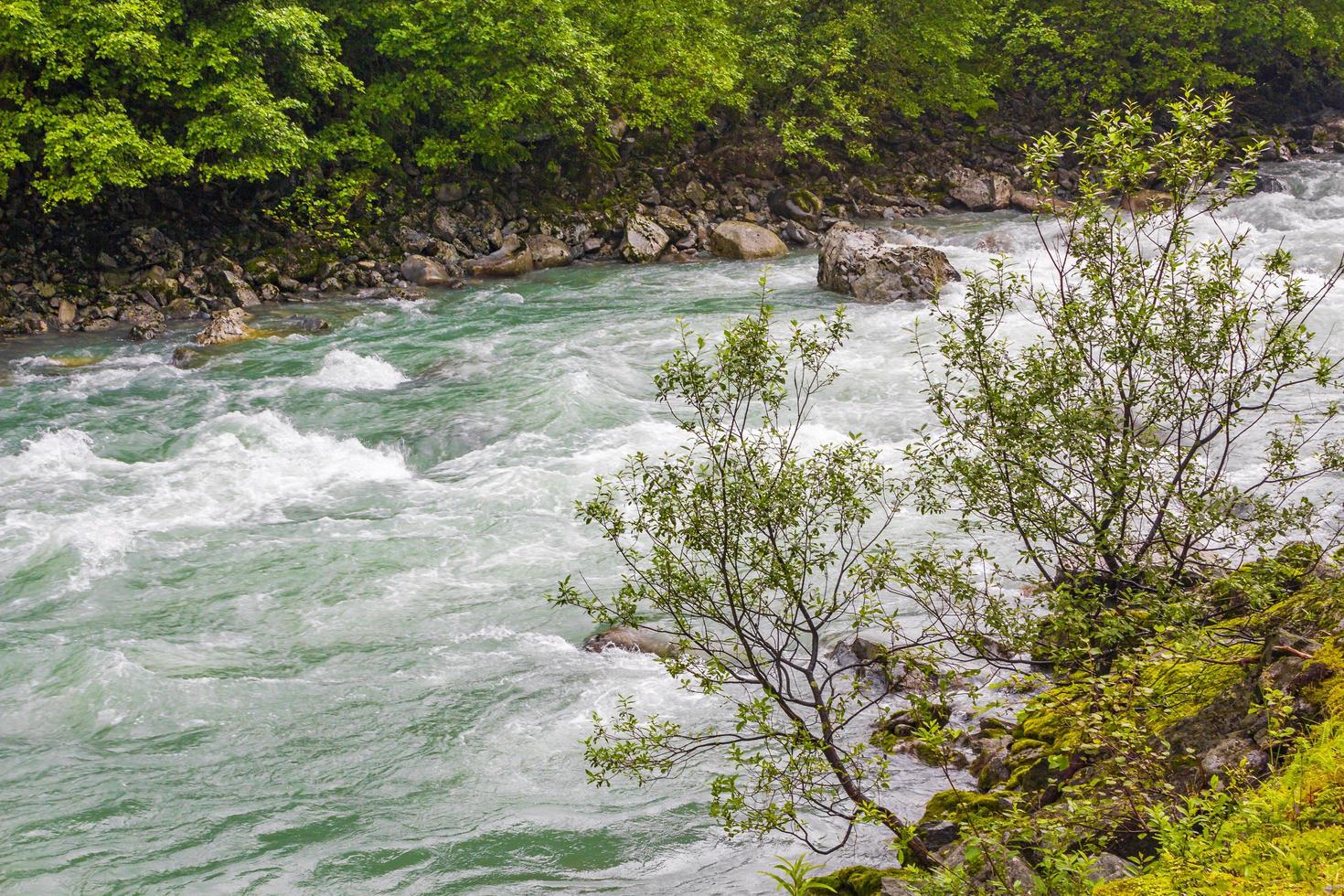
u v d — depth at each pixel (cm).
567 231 3050
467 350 2067
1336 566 628
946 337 716
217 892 692
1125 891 402
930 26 3853
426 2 2908
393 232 2880
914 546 1158
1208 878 379
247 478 1505
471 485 1443
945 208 3591
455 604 1131
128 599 1155
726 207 3334
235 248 2681
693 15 3428
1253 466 1287
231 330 2214
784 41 3622
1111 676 552
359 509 1390
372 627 1089
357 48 3048
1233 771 470
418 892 686
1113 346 679
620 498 1367
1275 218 2823
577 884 682
